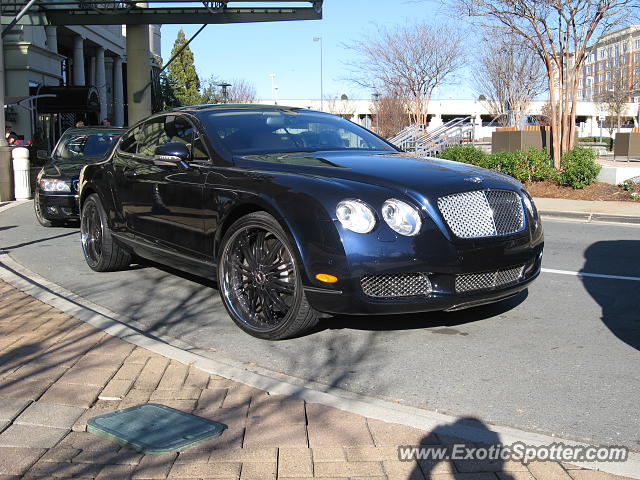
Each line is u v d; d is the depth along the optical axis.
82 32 34.47
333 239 4.15
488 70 36.41
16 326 4.80
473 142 25.45
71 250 8.38
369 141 6.05
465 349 4.53
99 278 6.71
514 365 4.23
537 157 16.23
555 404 3.61
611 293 6.15
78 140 11.55
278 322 4.61
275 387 3.69
